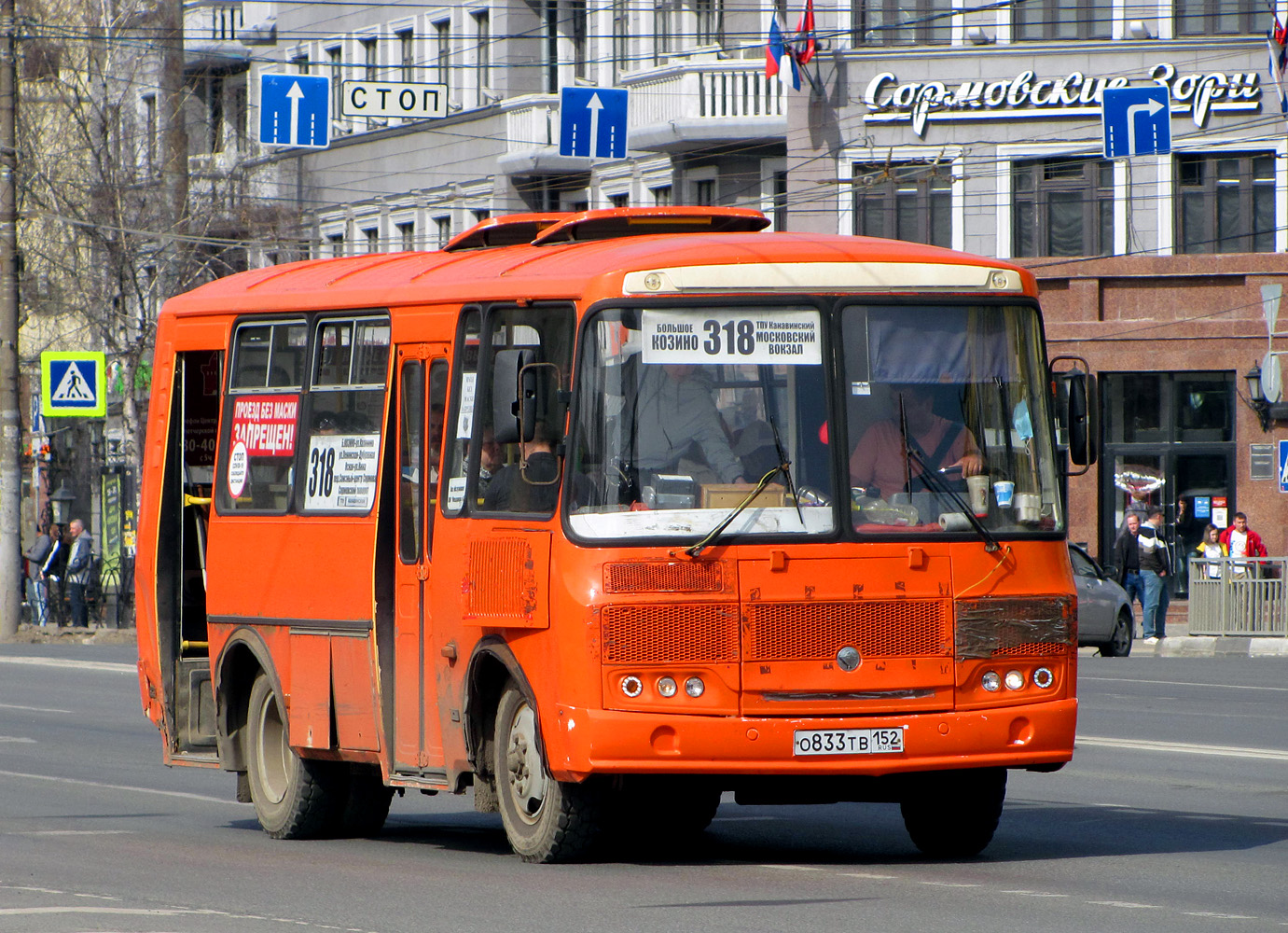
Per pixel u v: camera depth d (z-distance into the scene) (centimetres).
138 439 8875
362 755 2589
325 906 2053
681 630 2194
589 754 2191
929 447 2283
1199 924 1886
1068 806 2977
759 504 2231
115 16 9369
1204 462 8219
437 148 9938
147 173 9425
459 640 2402
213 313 2959
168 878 2292
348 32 10469
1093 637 6556
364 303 2641
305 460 2723
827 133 8369
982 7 8212
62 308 9631
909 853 2492
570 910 1992
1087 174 8212
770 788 2281
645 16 8950
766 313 2275
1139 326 8162
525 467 2291
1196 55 8075
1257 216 8081
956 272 2333
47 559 8469
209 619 2900
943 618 2245
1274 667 6031
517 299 2367
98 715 4822
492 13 9538
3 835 2736
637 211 2611
